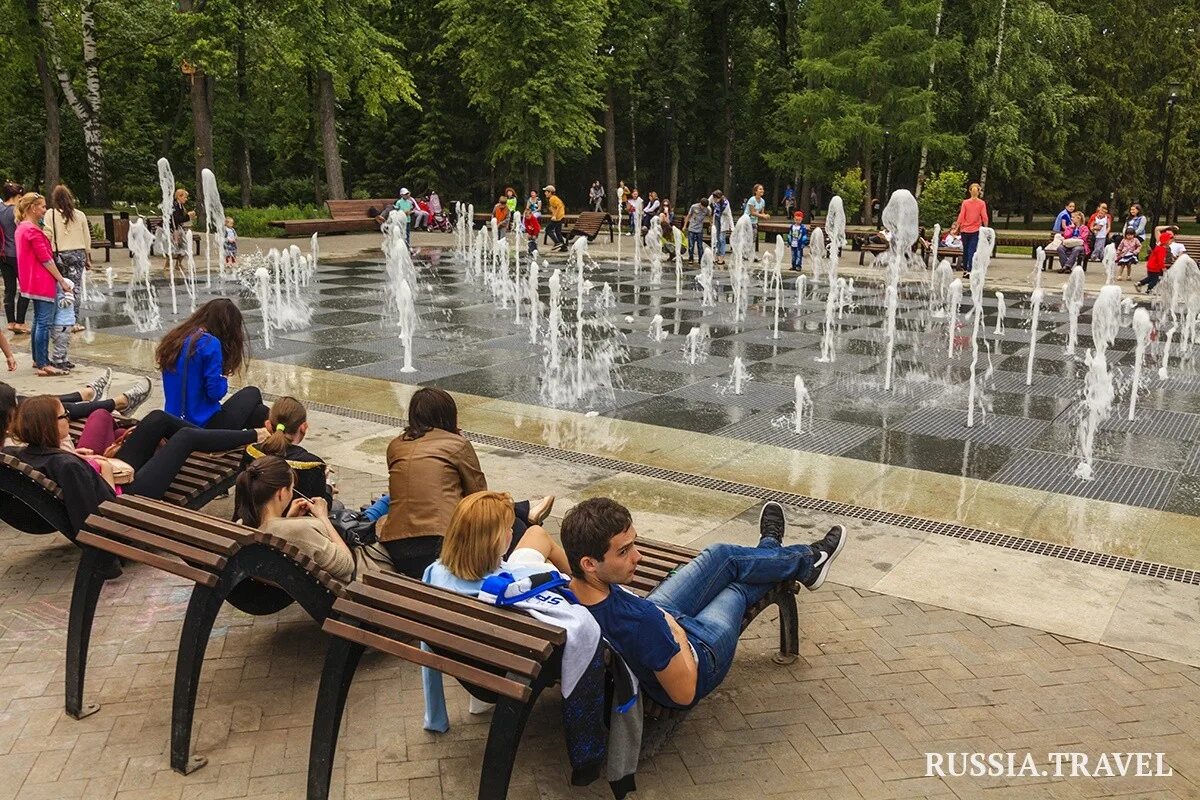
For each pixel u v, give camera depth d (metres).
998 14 37.22
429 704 3.68
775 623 4.69
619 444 7.79
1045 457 7.58
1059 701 3.98
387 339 12.31
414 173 45.34
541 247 26.91
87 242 12.72
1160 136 42.81
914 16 38.03
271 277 18.95
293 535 3.84
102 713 3.87
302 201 47.03
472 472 4.53
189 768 3.48
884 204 37.31
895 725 3.79
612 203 44.81
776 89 47.56
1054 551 5.64
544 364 10.89
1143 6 43.53
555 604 3.13
